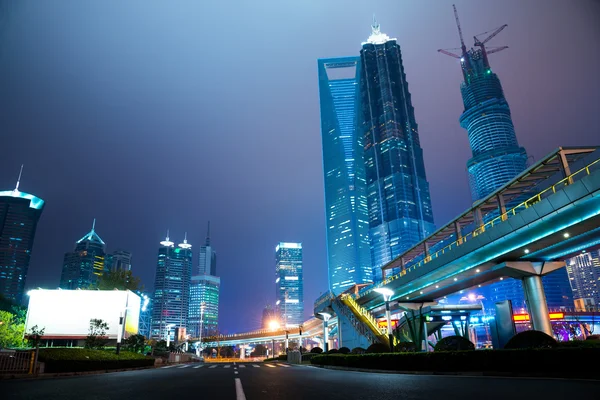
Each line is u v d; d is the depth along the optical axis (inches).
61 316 2481.5
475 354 842.8
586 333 4675.2
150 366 1731.1
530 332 948.6
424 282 2469.2
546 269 1834.4
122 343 2450.8
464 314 2261.3
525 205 1678.2
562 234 1526.8
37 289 2509.8
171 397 482.0
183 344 5595.5
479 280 2231.8
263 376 933.2
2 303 3257.9
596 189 1293.1
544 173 1664.6
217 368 1556.3
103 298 2536.9
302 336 5551.2
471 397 443.8
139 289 3481.8
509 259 1839.3
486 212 2086.6
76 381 789.2
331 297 3233.3
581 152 1533.0
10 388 621.3
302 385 652.7
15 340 2356.1
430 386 597.9
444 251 2208.4
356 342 2586.1
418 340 1713.8
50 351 1139.9
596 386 518.3
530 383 593.9
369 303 3412.9
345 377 871.7
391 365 1091.9
